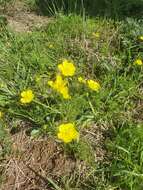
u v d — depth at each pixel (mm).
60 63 260
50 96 230
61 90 220
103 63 258
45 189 203
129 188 195
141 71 254
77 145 213
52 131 220
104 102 238
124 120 228
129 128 219
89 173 205
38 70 253
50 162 213
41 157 216
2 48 266
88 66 262
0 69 253
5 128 225
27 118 228
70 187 202
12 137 224
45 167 212
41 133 222
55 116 224
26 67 256
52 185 204
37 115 224
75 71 251
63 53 269
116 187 198
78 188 201
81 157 211
